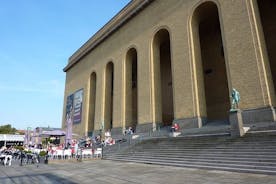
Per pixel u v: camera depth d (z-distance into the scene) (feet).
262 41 51.31
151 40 81.35
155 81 78.33
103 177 30.68
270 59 66.13
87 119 117.91
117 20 103.30
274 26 66.80
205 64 86.12
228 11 57.57
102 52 113.19
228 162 32.17
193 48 65.31
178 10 72.28
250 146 33.30
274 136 33.45
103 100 105.91
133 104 115.14
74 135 118.11
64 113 146.41
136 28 90.48
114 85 98.02
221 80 79.41
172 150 45.83
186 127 62.28
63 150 62.80
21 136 180.75
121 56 96.73
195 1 66.69
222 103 77.25
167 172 32.37
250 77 50.44
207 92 83.15
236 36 54.70
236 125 40.88
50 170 40.91
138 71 84.99
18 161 67.15
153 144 54.49
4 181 30.37
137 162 47.83
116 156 58.23
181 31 69.72
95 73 121.08
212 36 85.51
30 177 33.19
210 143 41.32
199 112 60.80
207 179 25.70
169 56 101.76
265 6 69.41
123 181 27.07
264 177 24.84
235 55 54.19
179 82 67.26
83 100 125.29
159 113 76.33
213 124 58.70
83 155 64.13
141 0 87.25
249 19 52.60
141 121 78.84
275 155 28.14
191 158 38.58
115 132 90.84
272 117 45.32
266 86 47.52
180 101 65.87
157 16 80.59
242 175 26.91
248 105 49.88
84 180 29.04
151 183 25.09
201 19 71.87
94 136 103.60
